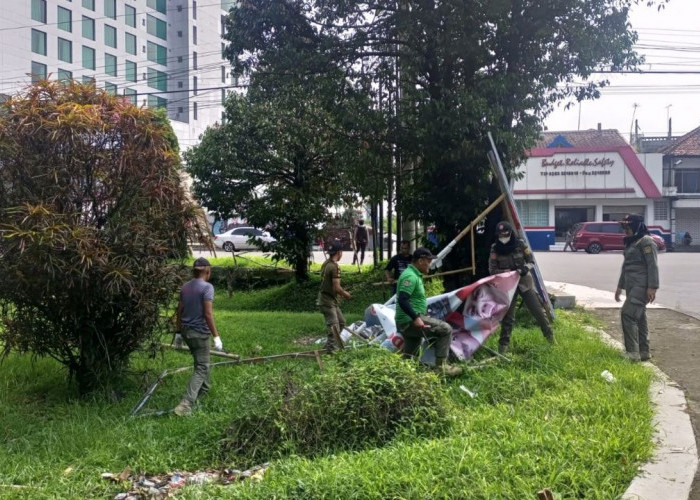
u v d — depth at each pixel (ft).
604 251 112.06
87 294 20.42
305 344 31.53
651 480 13.62
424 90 36.40
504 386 20.57
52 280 19.54
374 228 67.31
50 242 18.67
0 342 21.68
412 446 15.06
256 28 39.63
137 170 21.26
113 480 15.08
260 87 45.70
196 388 20.57
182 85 214.90
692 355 26.63
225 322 38.75
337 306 28.99
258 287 66.54
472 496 12.23
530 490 12.43
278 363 25.52
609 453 14.37
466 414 17.67
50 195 20.15
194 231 22.94
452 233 40.47
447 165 38.14
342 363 19.84
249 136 57.00
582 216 128.36
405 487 12.62
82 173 20.72
